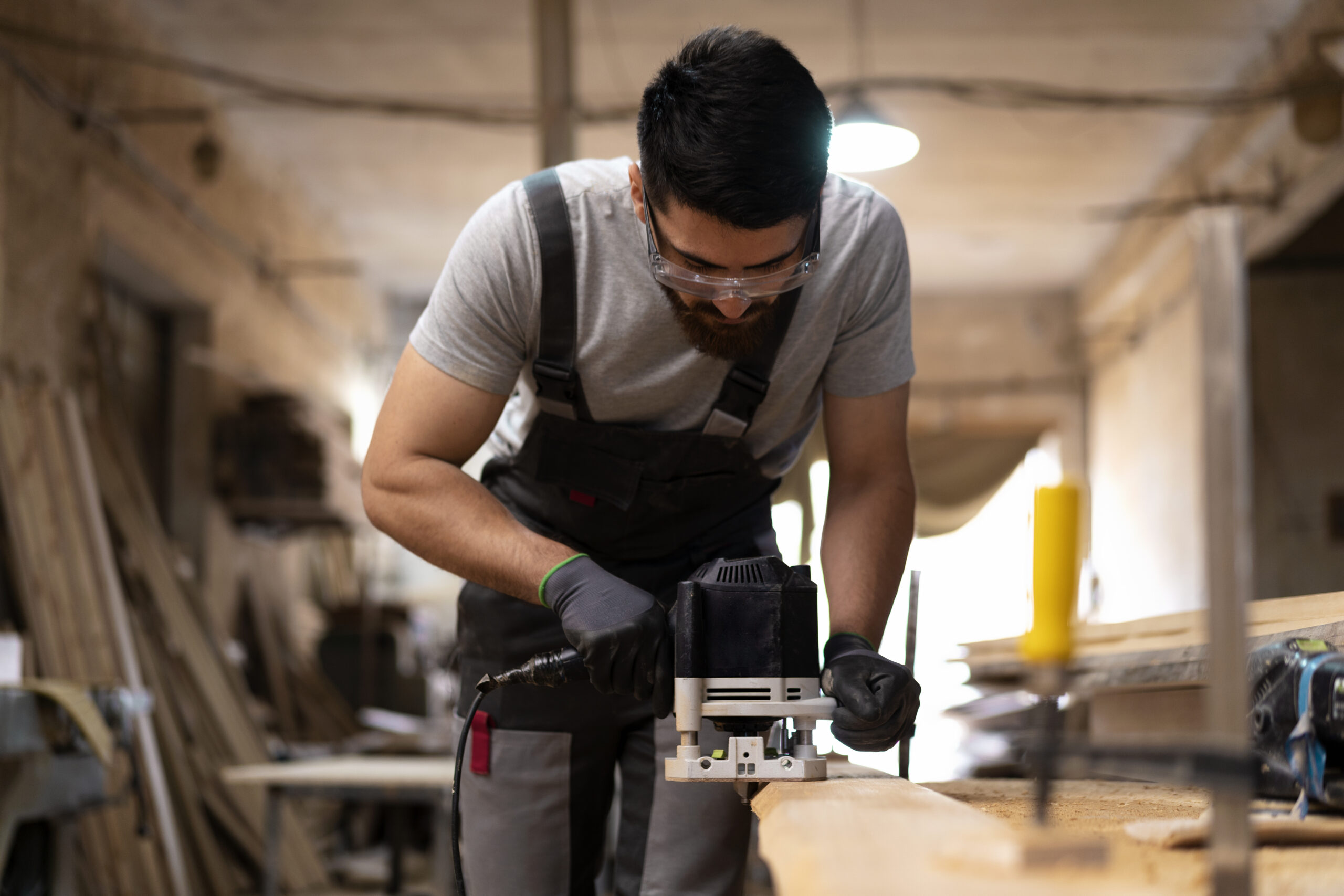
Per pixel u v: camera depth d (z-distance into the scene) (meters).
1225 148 7.41
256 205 7.74
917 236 9.80
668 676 1.25
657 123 1.25
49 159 5.02
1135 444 9.84
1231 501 0.63
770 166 1.20
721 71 1.22
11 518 4.12
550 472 1.56
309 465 6.94
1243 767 0.61
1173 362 8.84
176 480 6.78
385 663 7.96
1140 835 0.87
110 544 4.78
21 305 4.72
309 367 8.77
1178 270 8.64
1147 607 9.52
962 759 6.66
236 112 7.37
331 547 9.06
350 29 6.38
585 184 1.45
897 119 7.60
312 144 7.88
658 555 1.61
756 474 1.59
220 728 5.01
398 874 4.79
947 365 11.27
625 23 6.36
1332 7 5.88
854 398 1.59
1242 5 6.24
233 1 6.07
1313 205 6.90
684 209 1.23
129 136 5.83
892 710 1.22
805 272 1.31
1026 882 0.60
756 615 1.20
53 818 2.94
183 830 4.51
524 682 1.39
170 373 6.89
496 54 6.68
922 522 11.95
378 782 3.60
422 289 10.98
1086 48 6.68
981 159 8.20
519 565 1.38
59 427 4.55
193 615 5.33
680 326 1.43
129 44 5.93
